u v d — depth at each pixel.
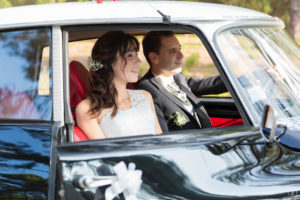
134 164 2.19
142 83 3.31
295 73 2.73
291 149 2.32
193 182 2.18
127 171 2.17
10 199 2.27
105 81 2.88
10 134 2.34
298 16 11.94
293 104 2.60
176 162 2.21
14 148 2.31
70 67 2.96
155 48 3.30
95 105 2.82
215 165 2.22
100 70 2.88
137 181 2.16
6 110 2.43
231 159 2.25
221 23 2.54
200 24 2.49
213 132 2.36
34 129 2.34
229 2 13.78
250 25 2.68
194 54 8.78
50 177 2.24
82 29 2.48
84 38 3.18
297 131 2.40
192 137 2.32
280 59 2.72
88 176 2.11
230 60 2.47
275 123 2.23
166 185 2.18
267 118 2.26
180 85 3.40
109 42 2.88
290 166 2.25
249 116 2.41
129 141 2.28
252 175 2.21
